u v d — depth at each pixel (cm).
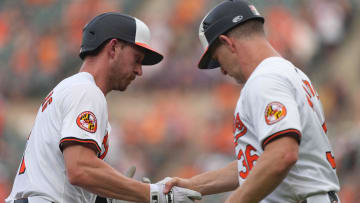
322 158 1077
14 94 6159
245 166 1100
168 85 5256
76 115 1155
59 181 1182
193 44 5344
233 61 1131
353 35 5234
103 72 1260
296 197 1061
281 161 979
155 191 1234
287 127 991
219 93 4703
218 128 4381
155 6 6112
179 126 4647
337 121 4428
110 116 5103
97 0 6303
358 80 4831
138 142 4644
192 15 5516
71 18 6284
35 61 6184
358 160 3647
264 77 1047
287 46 4822
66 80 1237
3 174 4666
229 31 1125
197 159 4366
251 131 1080
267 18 4912
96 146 1150
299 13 5053
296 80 1069
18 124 5528
